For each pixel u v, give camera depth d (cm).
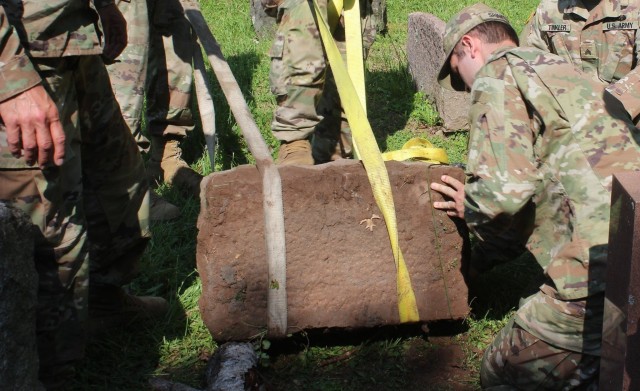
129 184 370
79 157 322
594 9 450
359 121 379
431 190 368
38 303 312
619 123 318
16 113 278
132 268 386
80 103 343
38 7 295
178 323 399
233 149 581
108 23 385
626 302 258
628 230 255
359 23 459
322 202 359
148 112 538
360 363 374
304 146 483
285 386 360
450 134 611
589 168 314
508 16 883
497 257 396
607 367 276
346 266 363
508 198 322
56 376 328
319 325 365
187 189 530
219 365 345
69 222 317
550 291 323
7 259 268
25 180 301
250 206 353
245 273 355
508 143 324
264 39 821
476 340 389
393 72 715
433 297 373
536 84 322
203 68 515
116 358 372
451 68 373
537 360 326
